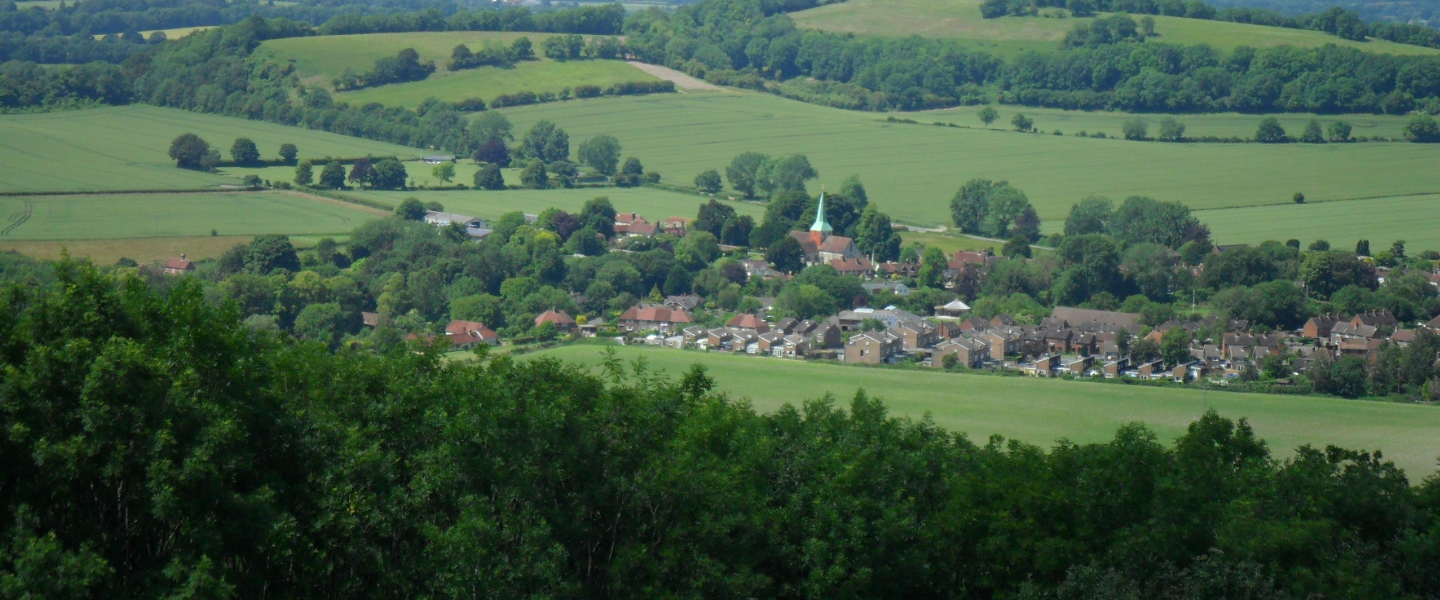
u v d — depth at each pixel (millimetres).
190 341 91250
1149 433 125562
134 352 84312
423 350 114125
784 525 105438
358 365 108250
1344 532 102438
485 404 101562
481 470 98500
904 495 111625
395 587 96562
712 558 101188
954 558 104688
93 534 85062
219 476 86500
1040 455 116750
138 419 84062
